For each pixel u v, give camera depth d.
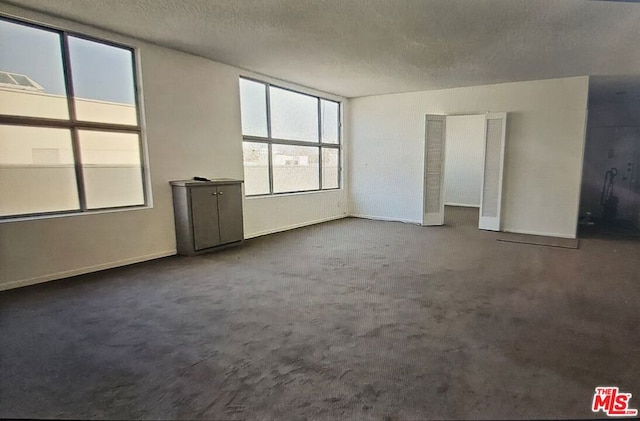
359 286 3.64
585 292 3.42
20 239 3.57
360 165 8.09
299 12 3.43
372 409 1.83
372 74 5.80
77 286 3.63
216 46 4.52
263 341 2.54
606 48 4.36
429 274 4.01
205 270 4.20
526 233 6.34
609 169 7.77
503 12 3.34
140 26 3.87
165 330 2.71
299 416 1.79
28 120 3.62
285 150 6.71
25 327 2.74
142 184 4.61
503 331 2.64
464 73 5.66
